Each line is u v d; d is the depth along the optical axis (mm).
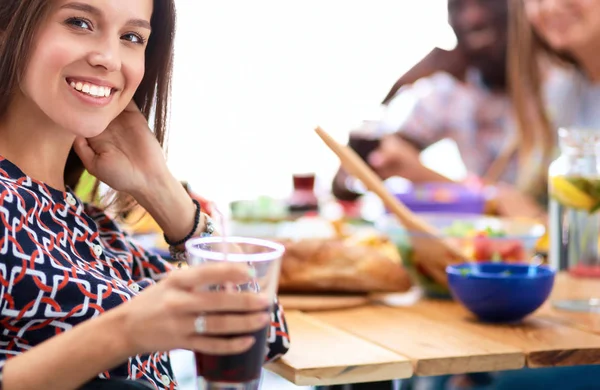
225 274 799
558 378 1903
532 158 2746
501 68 2947
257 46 4656
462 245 1717
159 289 853
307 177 2336
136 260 1371
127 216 1466
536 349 1315
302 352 1277
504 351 1300
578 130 1635
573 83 2816
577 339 1392
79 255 1169
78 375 881
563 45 2768
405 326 1479
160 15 1352
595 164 1638
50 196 1160
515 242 1712
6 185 1083
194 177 4492
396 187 2643
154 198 1368
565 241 1687
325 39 4633
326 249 1711
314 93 4672
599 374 1887
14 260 1027
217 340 826
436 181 2656
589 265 1666
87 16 1127
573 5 2723
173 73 1408
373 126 2846
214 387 850
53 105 1131
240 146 4613
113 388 925
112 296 1100
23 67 1120
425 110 2990
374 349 1301
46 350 887
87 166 1349
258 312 833
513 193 2559
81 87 1138
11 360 898
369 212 2498
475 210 2260
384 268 1712
